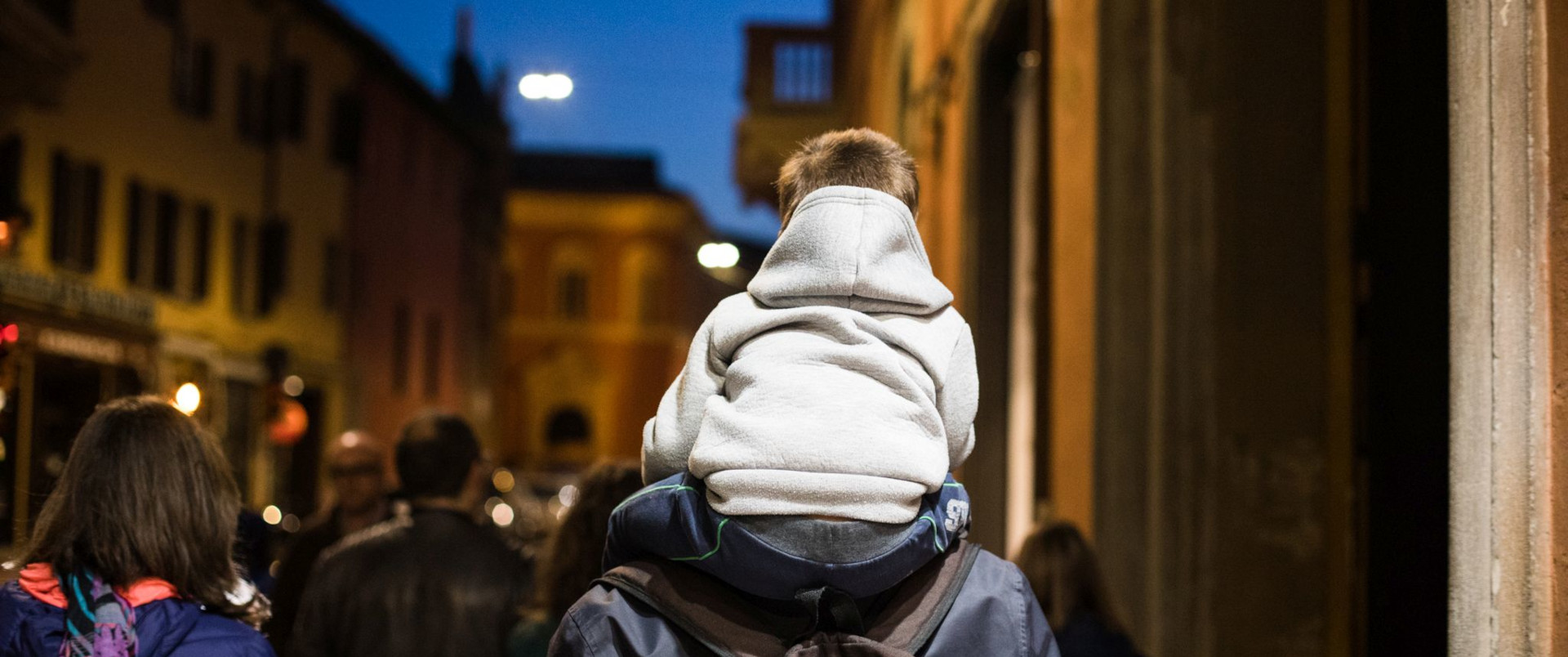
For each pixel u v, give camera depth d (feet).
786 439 5.13
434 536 12.27
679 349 161.99
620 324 159.53
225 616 8.03
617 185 163.94
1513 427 6.27
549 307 159.84
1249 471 12.05
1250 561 11.98
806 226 5.66
